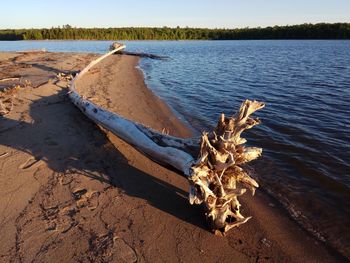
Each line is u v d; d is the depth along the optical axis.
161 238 4.18
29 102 10.04
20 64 19.52
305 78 17.27
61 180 5.45
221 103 11.77
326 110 10.61
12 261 3.72
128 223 4.43
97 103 10.59
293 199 5.25
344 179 5.87
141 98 12.05
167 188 5.35
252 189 4.57
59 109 9.43
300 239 4.33
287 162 6.55
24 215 4.52
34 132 7.55
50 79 13.55
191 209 4.82
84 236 4.14
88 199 4.93
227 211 4.27
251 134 8.14
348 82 15.84
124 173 5.77
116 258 3.80
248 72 19.98
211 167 4.29
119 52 32.00
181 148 5.23
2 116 8.59
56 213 4.57
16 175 5.58
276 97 12.65
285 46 51.50
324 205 5.09
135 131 6.14
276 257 3.98
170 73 19.77
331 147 7.34
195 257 3.89
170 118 9.66
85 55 27.38
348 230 4.54
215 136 4.39
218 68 22.31
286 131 8.42
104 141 7.12
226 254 3.98
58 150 6.60
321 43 60.50
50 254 3.84
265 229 4.50
